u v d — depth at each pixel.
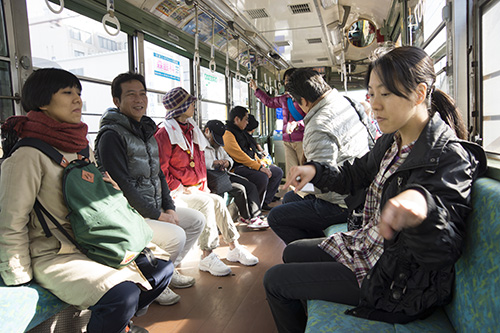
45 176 1.69
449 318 1.30
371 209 1.55
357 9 5.68
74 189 1.69
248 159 5.08
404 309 1.24
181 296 2.65
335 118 2.29
